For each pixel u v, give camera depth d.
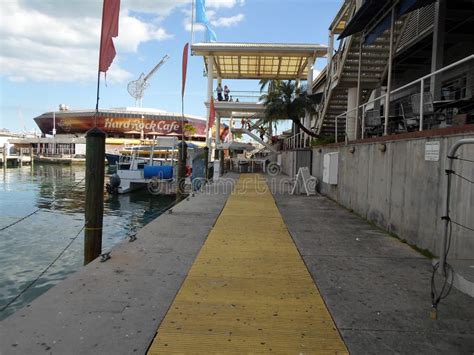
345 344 3.23
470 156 4.95
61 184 35.19
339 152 11.94
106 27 6.81
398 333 3.42
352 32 11.29
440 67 9.76
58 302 3.99
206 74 34.41
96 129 6.18
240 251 6.18
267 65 33.00
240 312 3.83
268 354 3.05
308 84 29.94
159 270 5.11
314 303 4.08
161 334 3.34
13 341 3.19
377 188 8.34
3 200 24.41
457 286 3.17
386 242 6.86
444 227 3.86
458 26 11.43
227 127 54.53
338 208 11.05
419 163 6.34
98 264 5.36
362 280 4.82
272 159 40.44
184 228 8.00
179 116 101.69
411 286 4.61
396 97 16.53
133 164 29.72
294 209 10.84
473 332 3.45
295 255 5.98
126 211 21.00
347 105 18.38
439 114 8.38
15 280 9.14
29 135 118.31
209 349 3.11
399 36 13.60
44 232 14.61
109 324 3.51
